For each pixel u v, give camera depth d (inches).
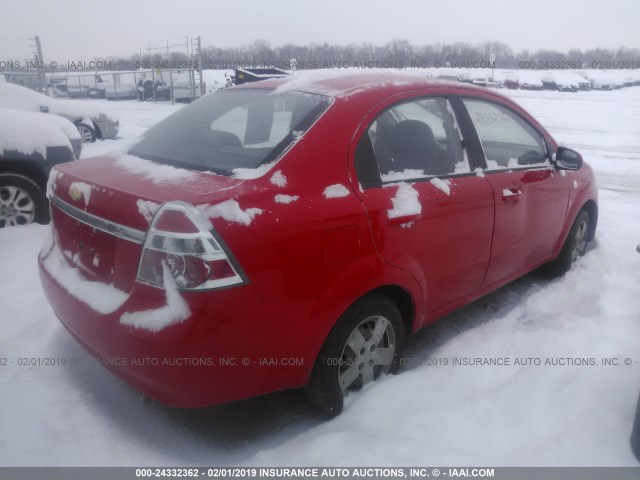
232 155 100.0
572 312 149.3
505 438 93.4
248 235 83.1
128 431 99.7
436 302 120.3
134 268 85.7
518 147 146.5
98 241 94.0
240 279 82.2
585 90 1642.5
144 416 104.4
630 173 368.2
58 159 210.1
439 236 113.7
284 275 86.7
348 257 95.4
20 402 104.1
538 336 130.8
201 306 80.0
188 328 79.9
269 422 106.0
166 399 86.5
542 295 158.2
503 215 131.6
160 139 117.1
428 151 117.5
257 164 94.7
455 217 116.8
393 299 114.0
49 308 142.5
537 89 1615.4
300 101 109.0
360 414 100.9
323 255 91.6
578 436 92.1
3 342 125.6
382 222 100.7
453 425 97.0
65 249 106.0
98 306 89.4
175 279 80.5
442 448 91.3
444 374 114.5
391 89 114.1
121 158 111.4
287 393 115.6
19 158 199.2
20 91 418.0
